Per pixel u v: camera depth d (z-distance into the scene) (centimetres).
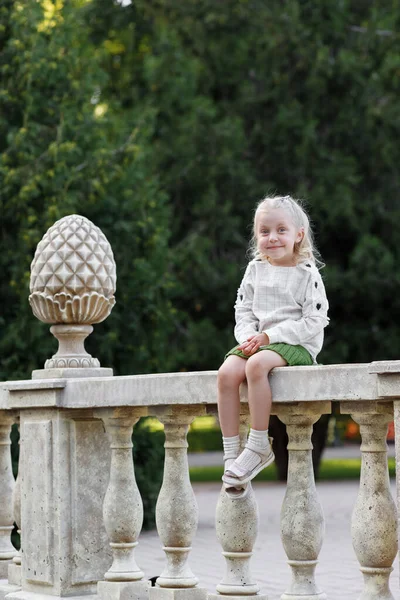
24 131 1529
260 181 2466
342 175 2400
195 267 2292
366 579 558
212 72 2525
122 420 697
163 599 656
